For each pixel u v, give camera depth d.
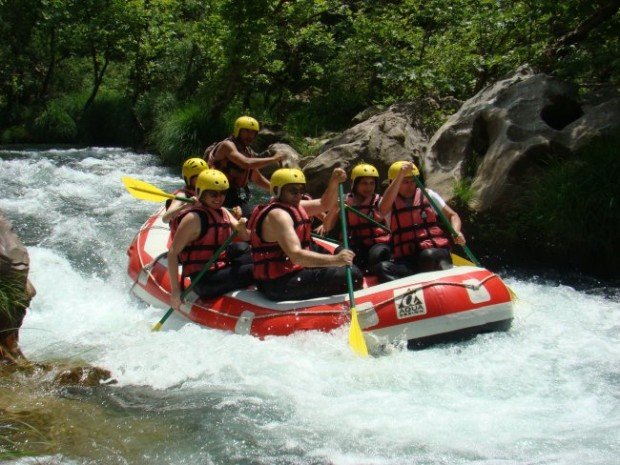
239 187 6.67
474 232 7.23
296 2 13.79
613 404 3.82
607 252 6.61
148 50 16.62
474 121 7.97
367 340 4.63
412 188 5.36
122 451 3.39
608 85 8.30
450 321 4.63
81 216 8.67
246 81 14.28
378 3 13.01
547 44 9.41
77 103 16.41
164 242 6.19
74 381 4.14
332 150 8.76
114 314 5.57
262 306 4.87
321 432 3.58
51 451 3.36
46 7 16.66
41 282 6.18
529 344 4.72
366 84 13.90
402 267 5.17
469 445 3.42
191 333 4.90
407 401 3.90
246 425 3.65
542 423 3.62
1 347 4.27
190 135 12.80
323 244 5.77
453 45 11.10
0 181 10.46
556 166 6.98
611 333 4.97
